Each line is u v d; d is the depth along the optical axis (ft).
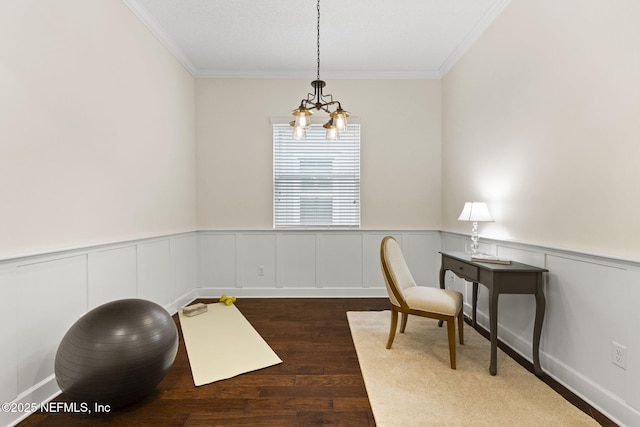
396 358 7.33
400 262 8.56
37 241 5.57
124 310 5.50
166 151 10.34
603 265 5.46
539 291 6.52
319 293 12.82
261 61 11.82
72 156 6.34
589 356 5.75
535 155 7.19
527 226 7.48
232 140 12.74
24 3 5.31
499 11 8.52
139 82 8.78
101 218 7.20
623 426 5.06
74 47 6.38
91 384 4.90
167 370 5.74
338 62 11.91
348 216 12.90
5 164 5.03
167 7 8.64
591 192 5.72
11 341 5.11
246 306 11.54
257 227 12.82
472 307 9.36
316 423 5.14
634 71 4.93
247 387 6.15
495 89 8.81
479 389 6.05
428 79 12.78
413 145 12.84
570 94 6.15
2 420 4.96
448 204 12.14
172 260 10.67
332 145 12.84
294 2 8.49
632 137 4.99
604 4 5.41
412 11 8.88
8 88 5.07
